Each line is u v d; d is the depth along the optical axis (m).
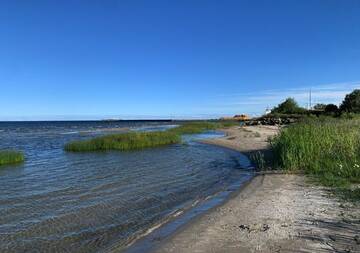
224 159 29.94
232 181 19.39
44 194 17.00
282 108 115.38
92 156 33.00
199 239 9.38
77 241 10.41
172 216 12.42
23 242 10.43
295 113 107.19
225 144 43.50
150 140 44.16
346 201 12.41
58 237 10.80
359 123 25.80
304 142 20.50
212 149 38.94
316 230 9.49
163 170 24.09
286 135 22.64
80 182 20.08
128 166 26.12
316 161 19.11
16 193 17.31
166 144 45.31
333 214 10.89
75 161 29.56
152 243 9.57
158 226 11.26
